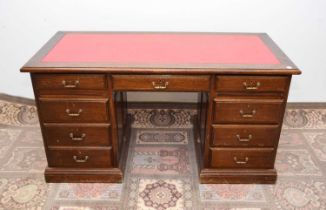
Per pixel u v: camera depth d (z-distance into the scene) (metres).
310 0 2.16
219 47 1.84
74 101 1.65
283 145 2.24
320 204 1.75
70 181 1.88
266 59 1.66
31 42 2.34
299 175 1.97
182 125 2.47
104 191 1.83
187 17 2.23
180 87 1.62
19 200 1.77
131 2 2.19
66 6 2.20
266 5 2.18
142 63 1.59
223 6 2.19
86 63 1.59
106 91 1.63
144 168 2.02
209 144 1.78
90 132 1.75
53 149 1.79
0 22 2.26
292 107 2.53
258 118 1.69
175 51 1.76
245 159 1.81
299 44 2.32
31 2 2.19
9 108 2.51
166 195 1.81
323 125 2.44
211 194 1.81
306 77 2.44
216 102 1.64
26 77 2.47
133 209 1.72
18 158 2.10
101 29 2.28
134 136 2.35
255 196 1.80
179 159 2.11
